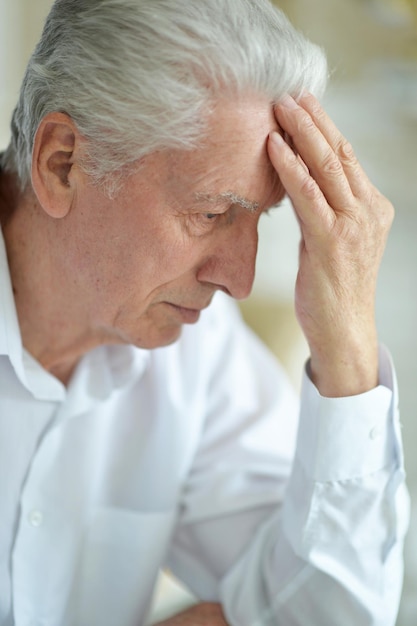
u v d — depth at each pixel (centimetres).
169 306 90
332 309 90
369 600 99
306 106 84
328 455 94
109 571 113
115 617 115
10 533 102
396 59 294
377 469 96
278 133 81
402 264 303
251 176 80
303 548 98
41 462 101
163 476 113
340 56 297
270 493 116
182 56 75
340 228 87
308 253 88
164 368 112
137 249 83
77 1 81
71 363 103
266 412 120
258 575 108
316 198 83
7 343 94
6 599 103
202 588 118
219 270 86
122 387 106
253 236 86
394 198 306
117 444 112
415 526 153
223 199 80
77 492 106
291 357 161
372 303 92
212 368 118
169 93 75
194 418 114
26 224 92
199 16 75
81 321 94
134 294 87
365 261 89
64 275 90
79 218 85
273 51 77
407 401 235
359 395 92
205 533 118
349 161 87
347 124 295
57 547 105
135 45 76
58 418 101
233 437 118
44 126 83
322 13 296
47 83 82
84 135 81
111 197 82
